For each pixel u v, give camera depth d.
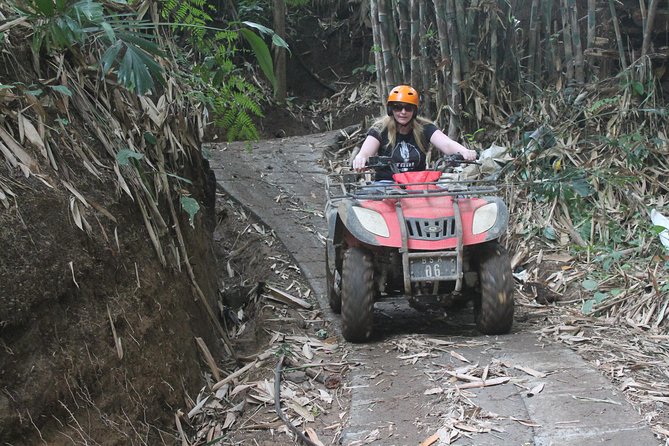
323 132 10.88
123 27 3.69
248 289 5.84
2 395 2.67
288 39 12.55
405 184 4.66
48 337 2.96
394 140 5.20
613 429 3.29
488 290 4.54
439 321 5.17
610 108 7.34
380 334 4.86
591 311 5.18
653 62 7.62
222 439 3.62
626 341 4.54
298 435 3.54
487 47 8.10
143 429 3.34
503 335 4.66
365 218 4.57
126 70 3.35
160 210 4.27
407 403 3.71
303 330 5.13
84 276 3.27
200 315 4.51
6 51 3.56
